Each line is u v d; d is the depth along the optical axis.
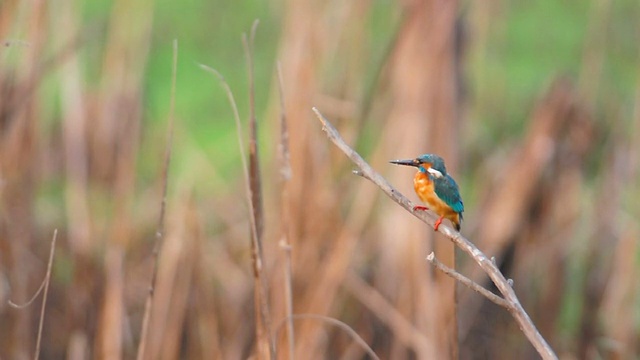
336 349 12.57
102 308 12.55
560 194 14.74
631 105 18.03
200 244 13.41
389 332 12.84
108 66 14.55
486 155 16.42
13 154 12.74
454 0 12.50
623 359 14.48
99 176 14.38
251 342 13.42
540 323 14.59
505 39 19.20
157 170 15.59
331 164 12.05
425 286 12.09
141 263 14.59
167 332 13.07
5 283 12.59
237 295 14.00
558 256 14.60
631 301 14.55
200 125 19.14
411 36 12.47
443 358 11.98
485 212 14.72
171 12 21.27
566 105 14.83
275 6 19.44
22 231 12.85
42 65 12.88
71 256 13.51
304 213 11.85
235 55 20.95
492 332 14.40
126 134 13.83
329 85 12.25
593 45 15.42
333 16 12.25
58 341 13.22
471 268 14.27
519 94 19.22
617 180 15.15
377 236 12.92
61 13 13.93
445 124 12.34
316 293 11.73
